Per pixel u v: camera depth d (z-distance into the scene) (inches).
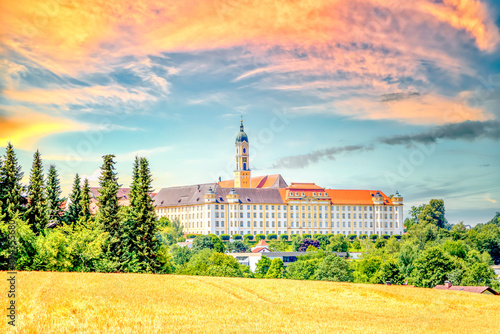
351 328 2277.3
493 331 2304.4
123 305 2498.8
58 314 2251.5
